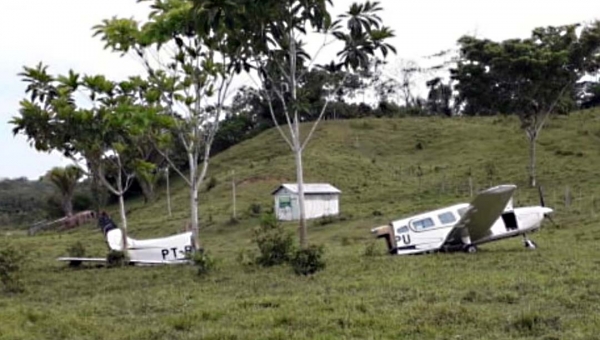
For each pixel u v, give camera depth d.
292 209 47.41
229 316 11.86
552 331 9.77
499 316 10.77
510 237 23.16
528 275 15.20
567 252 19.83
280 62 21.77
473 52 46.00
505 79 45.19
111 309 13.61
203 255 20.06
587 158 55.00
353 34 20.91
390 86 110.69
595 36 43.34
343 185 57.88
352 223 39.59
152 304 13.99
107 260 25.08
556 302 11.91
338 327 10.54
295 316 11.34
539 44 45.25
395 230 22.72
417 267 17.92
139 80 24.47
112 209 72.25
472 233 22.19
